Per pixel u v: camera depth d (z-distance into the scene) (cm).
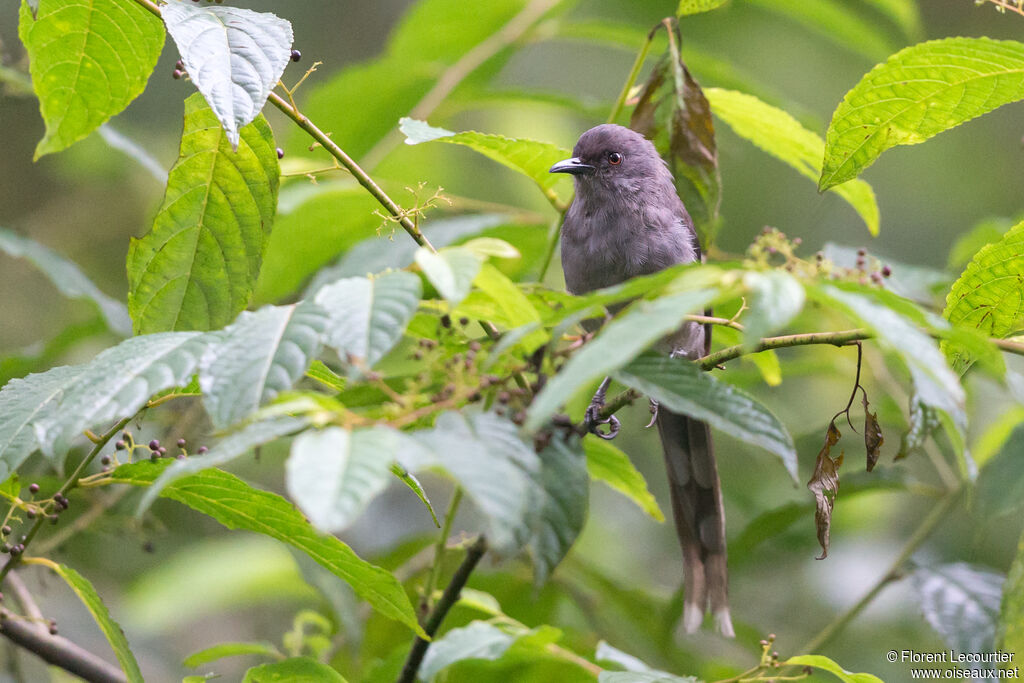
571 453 465
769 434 443
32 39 611
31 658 1052
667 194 1002
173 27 515
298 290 1116
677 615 987
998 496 788
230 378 422
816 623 1243
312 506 340
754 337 374
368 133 1240
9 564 590
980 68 606
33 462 940
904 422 1041
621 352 362
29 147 1367
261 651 719
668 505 1384
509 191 1424
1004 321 625
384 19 1606
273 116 1504
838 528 1271
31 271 1305
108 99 639
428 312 577
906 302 425
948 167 1516
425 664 709
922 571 880
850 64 1521
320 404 413
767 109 842
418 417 430
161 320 660
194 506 580
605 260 985
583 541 1289
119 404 448
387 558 1053
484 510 357
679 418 923
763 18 1507
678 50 823
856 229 1486
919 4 1608
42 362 1012
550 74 1595
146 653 1259
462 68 1167
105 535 924
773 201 1461
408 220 606
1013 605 586
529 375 573
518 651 766
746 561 1061
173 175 637
